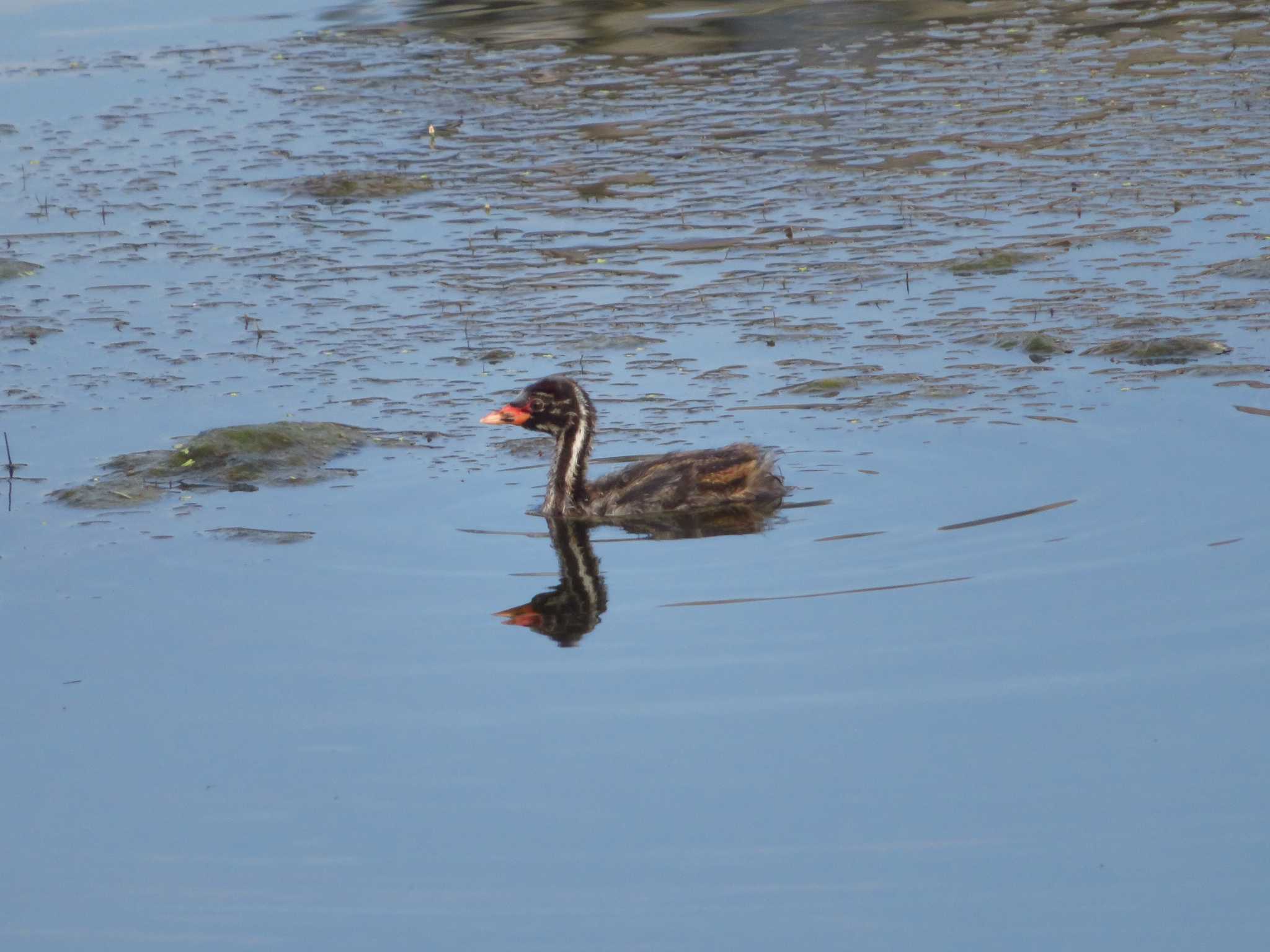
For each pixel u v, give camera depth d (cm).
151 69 2677
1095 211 1862
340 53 2738
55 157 2242
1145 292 1608
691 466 1249
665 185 2067
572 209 1994
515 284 1755
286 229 1956
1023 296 1630
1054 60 2527
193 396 1473
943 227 1855
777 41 2725
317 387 1491
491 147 2241
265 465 1321
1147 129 2150
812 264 1769
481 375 1514
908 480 1245
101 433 1395
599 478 1266
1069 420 1332
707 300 1680
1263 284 1605
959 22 2794
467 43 2772
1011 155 2097
